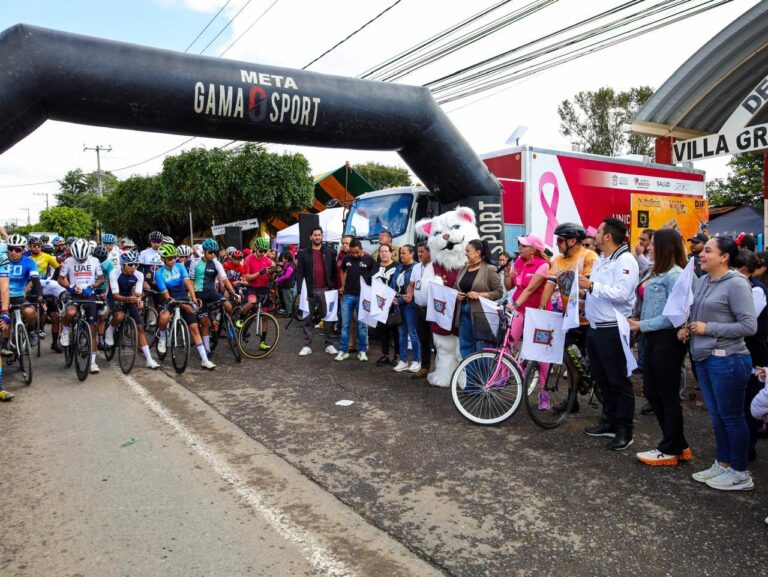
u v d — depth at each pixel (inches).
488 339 232.7
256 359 333.4
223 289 410.0
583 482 159.6
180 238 1197.7
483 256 241.9
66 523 139.7
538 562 119.6
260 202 950.4
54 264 390.0
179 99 237.9
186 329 291.3
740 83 443.8
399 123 293.9
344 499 151.3
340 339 358.0
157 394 257.9
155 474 169.0
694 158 444.5
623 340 172.9
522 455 180.7
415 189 376.8
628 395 181.9
